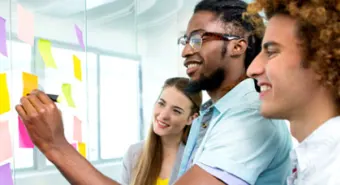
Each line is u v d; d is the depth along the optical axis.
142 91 2.70
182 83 1.48
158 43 2.87
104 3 2.36
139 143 1.60
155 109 1.47
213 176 0.72
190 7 2.78
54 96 0.77
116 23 2.52
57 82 1.46
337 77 0.51
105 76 2.36
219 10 0.84
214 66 0.84
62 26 1.68
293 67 0.54
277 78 0.55
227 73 0.85
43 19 1.55
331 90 0.53
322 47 0.51
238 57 0.85
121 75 2.53
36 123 0.69
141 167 1.46
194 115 1.43
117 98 2.45
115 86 2.45
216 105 0.87
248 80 0.85
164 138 1.43
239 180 0.72
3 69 1.14
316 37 0.51
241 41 0.84
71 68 1.60
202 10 0.87
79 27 1.84
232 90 0.85
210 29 0.84
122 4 2.55
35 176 1.49
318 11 0.49
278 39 0.55
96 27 2.29
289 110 0.56
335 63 0.51
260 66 0.58
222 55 0.84
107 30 2.42
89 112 2.08
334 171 0.49
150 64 2.82
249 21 0.83
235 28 0.84
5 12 1.18
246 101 0.81
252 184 0.73
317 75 0.52
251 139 0.75
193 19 0.87
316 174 0.52
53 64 1.15
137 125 2.57
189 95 1.42
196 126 0.98
